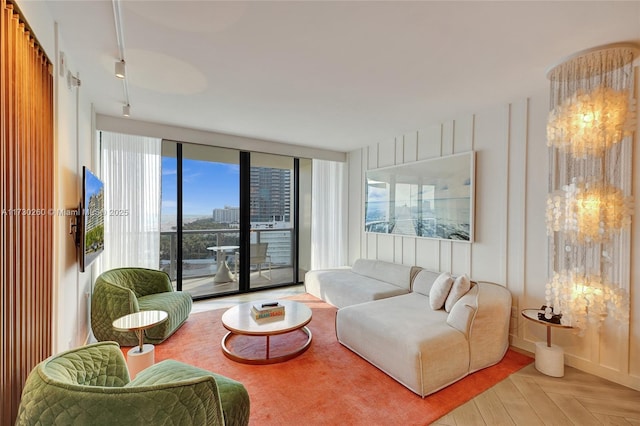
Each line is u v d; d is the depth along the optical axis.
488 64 2.22
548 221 2.47
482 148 3.28
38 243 1.58
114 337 2.87
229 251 4.81
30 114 1.46
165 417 1.16
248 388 2.26
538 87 2.64
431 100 2.97
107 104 3.14
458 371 2.36
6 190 1.23
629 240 2.29
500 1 1.53
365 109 3.22
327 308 4.14
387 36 1.87
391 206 4.49
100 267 3.57
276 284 5.23
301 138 4.54
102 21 1.76
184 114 3.44
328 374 2.47
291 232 5.36
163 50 2.06
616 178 2.30
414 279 3.76
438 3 1.55
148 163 3.85
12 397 1.29
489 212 3.22
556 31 1.79
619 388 2.28
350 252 5.50
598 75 2.17
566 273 2.31
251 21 1.72
